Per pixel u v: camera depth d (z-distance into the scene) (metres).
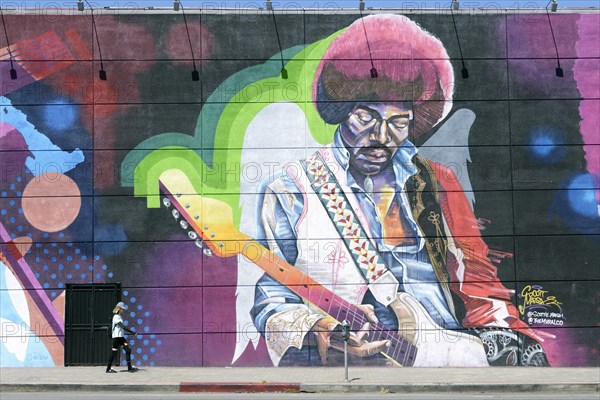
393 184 19.52
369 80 19.75
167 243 19.41
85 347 19.12
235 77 19.73
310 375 17.33
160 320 19.22
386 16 19.81
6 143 19.52
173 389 15.92
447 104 19.73
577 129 19.73
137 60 19.73
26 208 19.41
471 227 19.50
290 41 19.77
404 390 15.77
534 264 19.45
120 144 19.58
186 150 19.58
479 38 19.83
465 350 19.12
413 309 19.22
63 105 19.62
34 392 15.83
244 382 16.06
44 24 19.73
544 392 15.81
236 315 19.25
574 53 19.84
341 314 19.19
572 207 19.62
